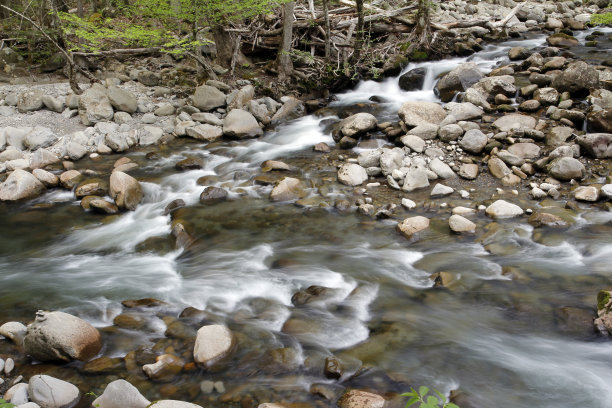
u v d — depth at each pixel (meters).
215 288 5.10
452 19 16.23
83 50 12.62
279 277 5.29
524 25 16.14
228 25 12.94
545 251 5.52
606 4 19.88
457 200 6.84
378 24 13.66
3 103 10.81
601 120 7.71
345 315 4.58
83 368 3.88
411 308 4.69
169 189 7.82
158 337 4.29
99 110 10.25
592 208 6.33
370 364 3.91
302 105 11.29
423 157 7.99
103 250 6.10
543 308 4.58
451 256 5.52
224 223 6.63
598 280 4.92
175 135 10.12
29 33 12.66
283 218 6.71
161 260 5.82
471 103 9.35
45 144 9.33
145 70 12.88
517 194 6.85
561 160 7.02
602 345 4.09
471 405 3.46
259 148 9.38
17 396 3.42
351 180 7.55
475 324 4.43
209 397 3.60
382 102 11.14
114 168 8.59
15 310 4.76
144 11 11.19
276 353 4.04
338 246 5.93
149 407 3.11
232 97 10.99
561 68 10.47
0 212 7.20
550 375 3.77
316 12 14.16
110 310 4.72
